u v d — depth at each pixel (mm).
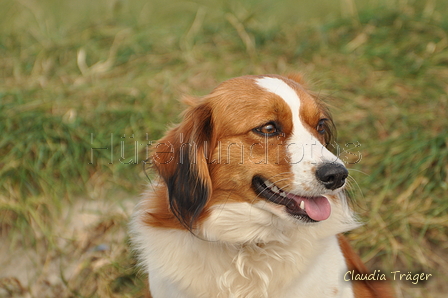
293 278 4441
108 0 11375
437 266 6250
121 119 8016
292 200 4312
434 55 8914
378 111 8070
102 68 9305
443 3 10086
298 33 10062
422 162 6926
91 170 7469
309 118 4434
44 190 7047
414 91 8367
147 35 9953
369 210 6699
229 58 9523
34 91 8461
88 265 6406
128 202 7176
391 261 6242
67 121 7828
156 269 4531
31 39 10156
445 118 7715
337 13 10695
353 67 9016
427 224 6480
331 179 4102
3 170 7109
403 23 9672
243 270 4480
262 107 4316
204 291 4453
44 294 6219
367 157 7387
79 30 10328
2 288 6273
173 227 4465
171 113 8078
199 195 4367
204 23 10320
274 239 4465
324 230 4547
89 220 6969
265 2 11094
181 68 9227
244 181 4332
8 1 11609
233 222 4430
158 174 4707
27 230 6773
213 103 4539
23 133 7555
